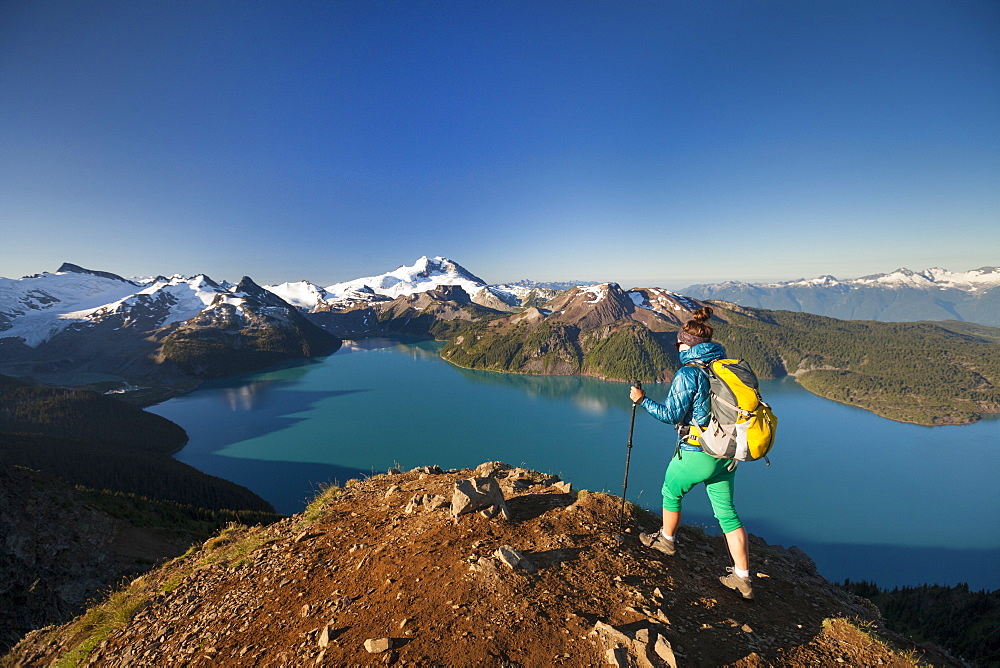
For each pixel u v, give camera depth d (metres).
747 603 5.51
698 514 133.00
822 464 187.00
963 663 4.78
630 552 6.07
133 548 39.88
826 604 5.96
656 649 4.17
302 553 7.14
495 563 5.48
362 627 4.85
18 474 38.59
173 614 6.57
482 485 7.21
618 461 170.75
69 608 31.39
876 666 4.48
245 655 5.03
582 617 4.71
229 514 71.56
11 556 31.80
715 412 5.15
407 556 6.09
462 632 4.50
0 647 26.69
